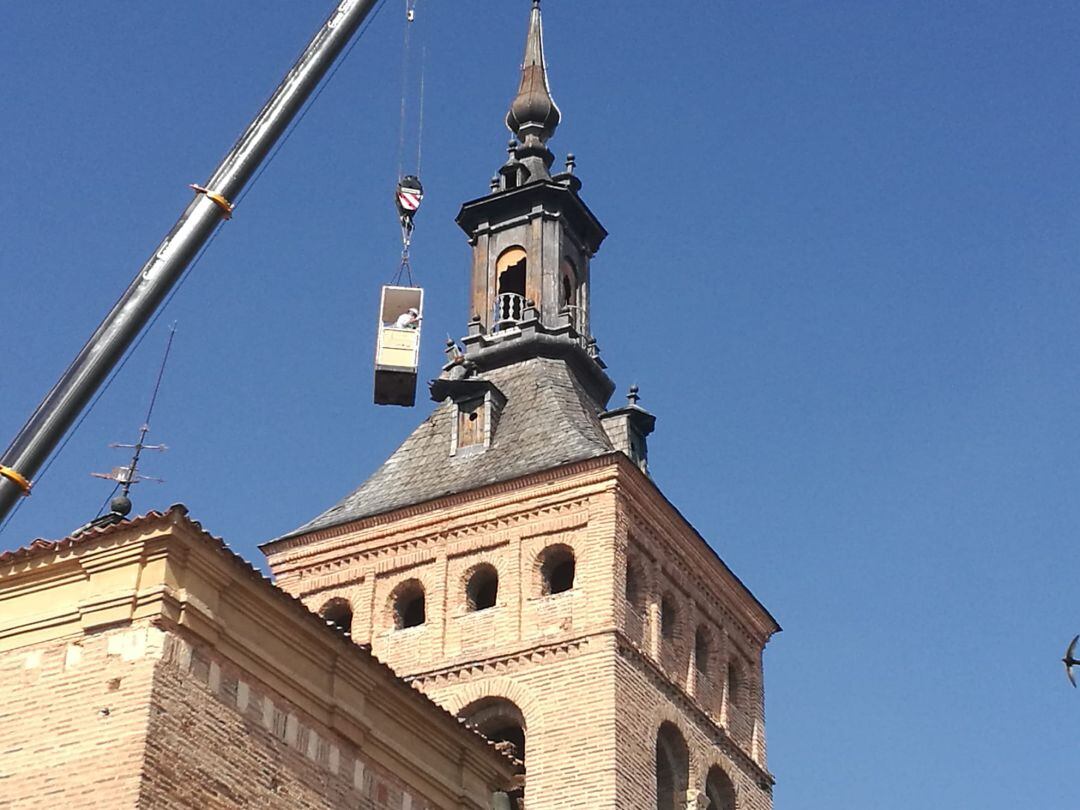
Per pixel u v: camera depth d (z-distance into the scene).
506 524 57.28
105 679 29.42
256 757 30.55
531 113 69.25
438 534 58.12
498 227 66.94
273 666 31.36
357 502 60.69
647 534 57.44
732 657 60.72
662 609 57.59
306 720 31.84
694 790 55.31
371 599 58.12
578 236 67.69
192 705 29.66
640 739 53.47
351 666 32.94
